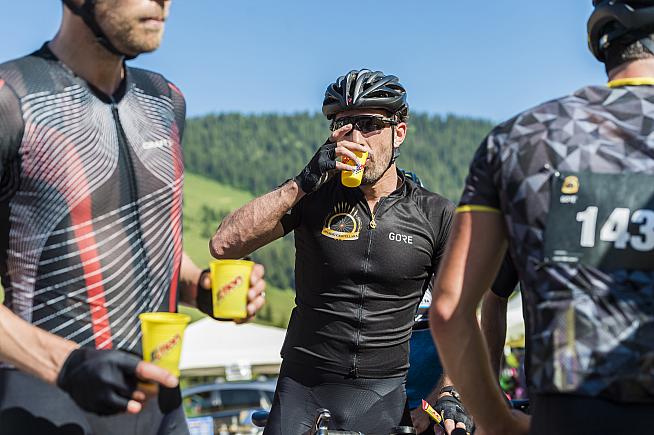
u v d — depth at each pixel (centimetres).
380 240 344
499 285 287
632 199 170
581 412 168
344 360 341
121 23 200
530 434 181
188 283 236
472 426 326
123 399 180
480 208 188
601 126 177
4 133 196
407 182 364
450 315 190
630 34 185
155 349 187
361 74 352
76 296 204
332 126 364
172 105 239
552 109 184
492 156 185
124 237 213
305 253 352
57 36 214
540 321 174
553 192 174
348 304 342
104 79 215
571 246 172
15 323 188
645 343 166
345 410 339
